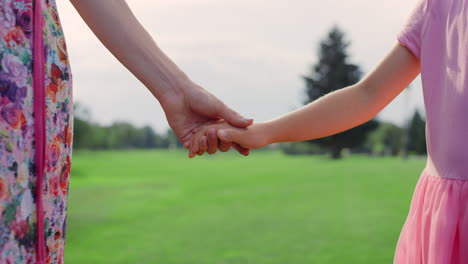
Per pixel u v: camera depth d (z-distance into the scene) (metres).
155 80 1.49
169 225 8.42
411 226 1.17
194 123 1.56
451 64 1.09
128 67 1.43
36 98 0.93
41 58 0.94
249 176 21.73
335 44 46.75
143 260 5.71
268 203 11.25
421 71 1.17
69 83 1.07
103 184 18.23
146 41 1.42
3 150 0.87
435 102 1.13
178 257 5.82
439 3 1.15
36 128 0.93
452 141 1.06
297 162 36.69
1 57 0.88
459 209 1.04
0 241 0.86
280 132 1.46
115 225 8.54
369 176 19.23
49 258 0.99
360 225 7.78
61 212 1.04
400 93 1.32
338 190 13.65
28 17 0.93
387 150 49.84
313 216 8.93
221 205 11.20
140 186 17.27
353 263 5.21
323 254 5.77
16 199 0.89
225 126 1.53
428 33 1.16
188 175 23.39
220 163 37.06
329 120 1.38
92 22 1.32
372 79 1.32
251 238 6.93
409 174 20.06
